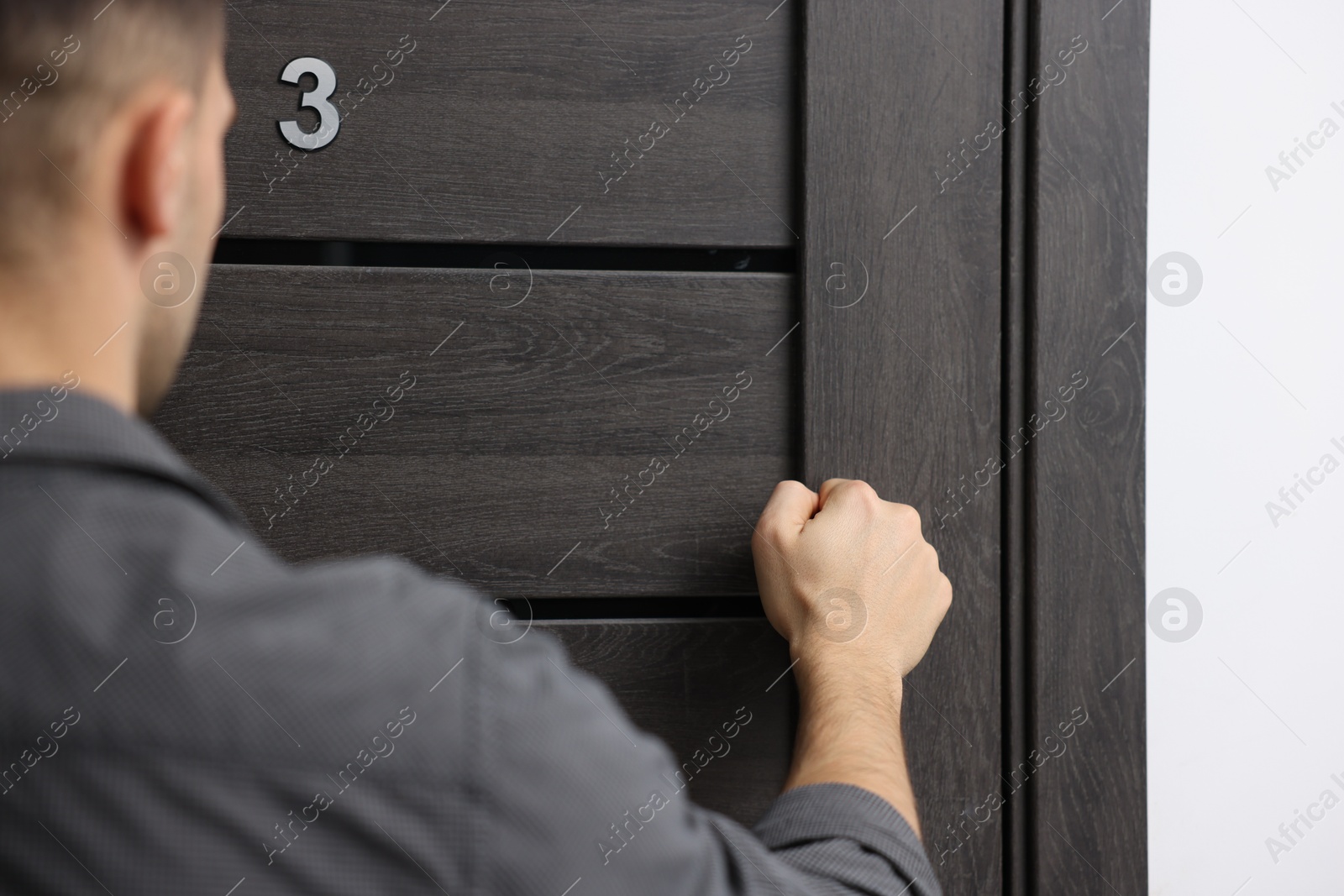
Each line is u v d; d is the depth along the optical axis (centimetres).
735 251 76
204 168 39
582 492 75
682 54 75
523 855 32
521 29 73
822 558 64
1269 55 77
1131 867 76
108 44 34
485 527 74
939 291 75
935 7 75
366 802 32
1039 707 75
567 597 75
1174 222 77
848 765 50
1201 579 78
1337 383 78
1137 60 75
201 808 30
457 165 73
